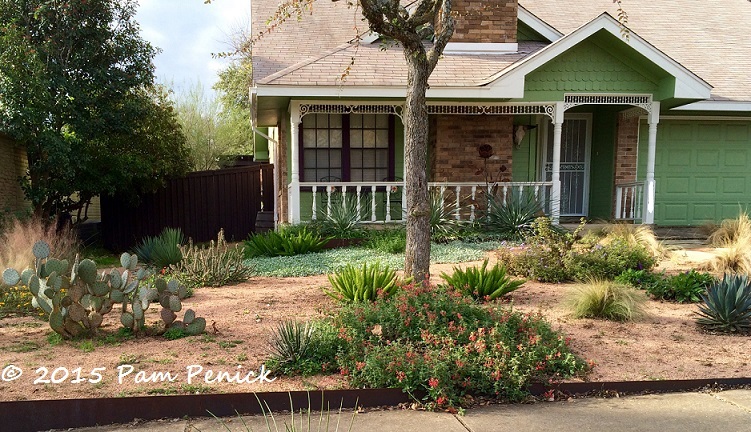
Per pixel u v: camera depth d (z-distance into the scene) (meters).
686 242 11.15
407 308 5.22
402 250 9.88
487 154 11.77
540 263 8.14
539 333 4.98
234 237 17.67
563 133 13.35
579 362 4.74
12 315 6.38
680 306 6.93
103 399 3.90
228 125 25.11
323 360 4.68
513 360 4.44
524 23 12.85
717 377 4.62
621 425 3.91
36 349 5.02
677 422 3.96
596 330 5.82
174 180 16.55
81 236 15.81
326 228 10.93
